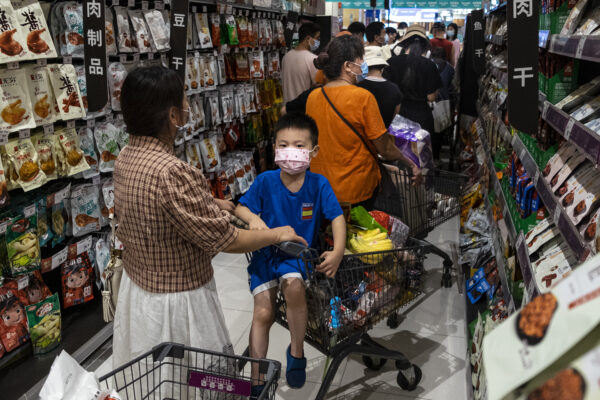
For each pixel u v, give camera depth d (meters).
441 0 10.91
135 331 1.84
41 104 3.04
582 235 1.52
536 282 1.81
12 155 2.88
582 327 0.58
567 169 1.91
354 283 2.26
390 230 2.74
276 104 6.83
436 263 4.19
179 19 3.29
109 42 3.59
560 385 0.55
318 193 2.25
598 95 1.94
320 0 9.14
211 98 5.12
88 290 3.45
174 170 1.66
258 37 6.21
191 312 1.81
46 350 3.00
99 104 3.09
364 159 2.86
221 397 1.84
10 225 2.86
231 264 4.30
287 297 2.11
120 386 1.95
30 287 3.06
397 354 2.52
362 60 2.92
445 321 3.33
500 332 0.70
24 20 2.82
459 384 2.72
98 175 3.52
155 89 1.66
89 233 3.66
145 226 1.71
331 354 2.20
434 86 5.40
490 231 3.61
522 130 1.99
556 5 2.19
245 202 2.25
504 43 4.57
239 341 3.17
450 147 7.16
